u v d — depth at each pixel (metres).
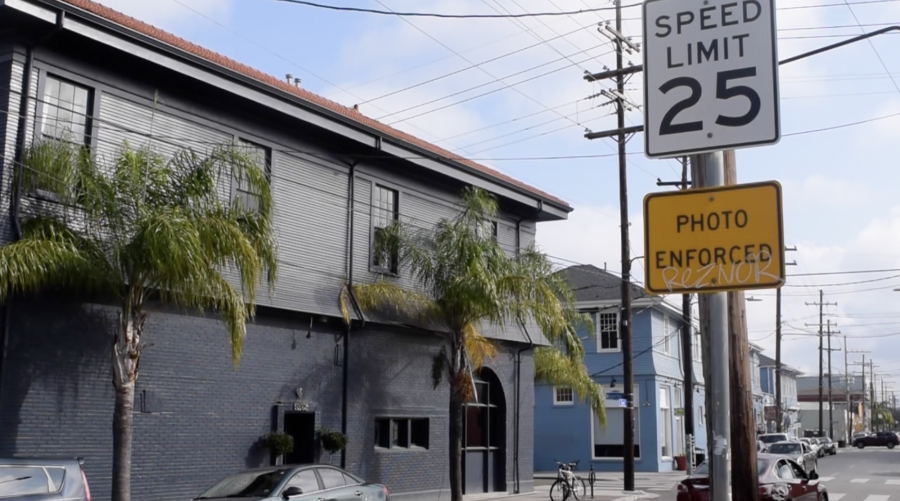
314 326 20.19
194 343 17.47
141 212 13.54
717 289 5.16
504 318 20.66
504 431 25.81
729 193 5.21
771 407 67.94
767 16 5.31
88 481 15.38
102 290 14.98
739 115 5.28
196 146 17.78
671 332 45.16
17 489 11.21
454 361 20.89
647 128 5.49
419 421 23.19
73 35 15.52
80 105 16.05
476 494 24.66
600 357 42.03
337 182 21.14
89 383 15.62
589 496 25.45
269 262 15.08
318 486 14.49
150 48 16.52
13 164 14.61
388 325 21.66
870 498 25.81
